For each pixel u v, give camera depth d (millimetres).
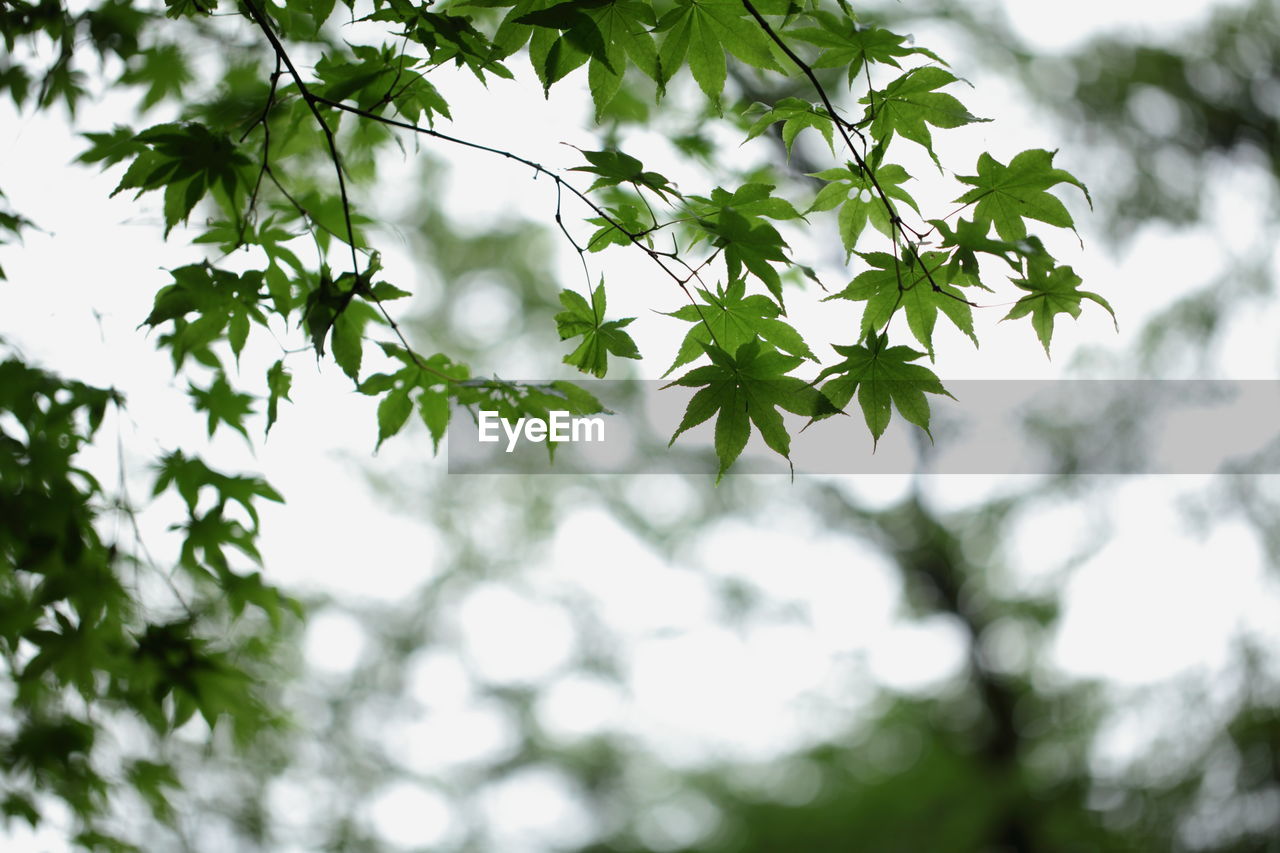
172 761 4746
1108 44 7926
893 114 1922
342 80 2119
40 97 2586
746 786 14195
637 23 1795
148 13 2729
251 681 3008
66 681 2879
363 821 8055
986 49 7652
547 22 1731
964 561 12344
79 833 3615
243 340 2338
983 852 11117
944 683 12977
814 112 1999
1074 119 7883
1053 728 11258
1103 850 9461
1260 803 8320
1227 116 7922
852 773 12789
